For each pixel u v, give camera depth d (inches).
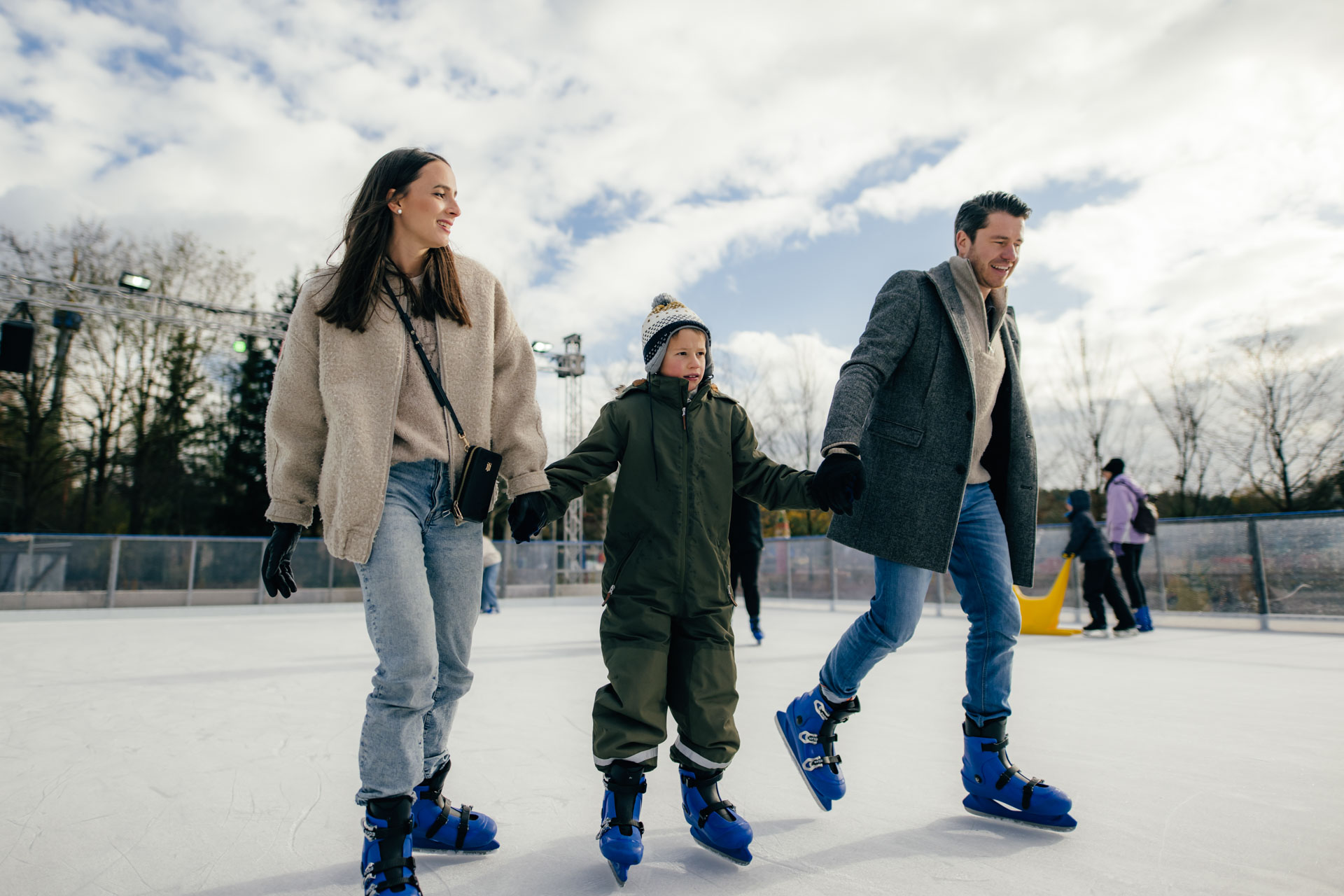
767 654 221.5
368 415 59.4
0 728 120.2
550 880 60.1
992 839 68.5
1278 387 801.6
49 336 751.1
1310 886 56.7
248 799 83.0
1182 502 851.4
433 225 62.9
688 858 64.8
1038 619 280.7
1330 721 121.6
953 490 75.2
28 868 63.3
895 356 76.5
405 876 54.2
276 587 60.9
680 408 69.9
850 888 57.3
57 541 445.4
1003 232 80.3
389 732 55.7
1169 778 88.2
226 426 939.3
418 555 59.7
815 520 931.3
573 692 155.2
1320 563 277.6
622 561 66.7
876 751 103.7
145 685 166.7
